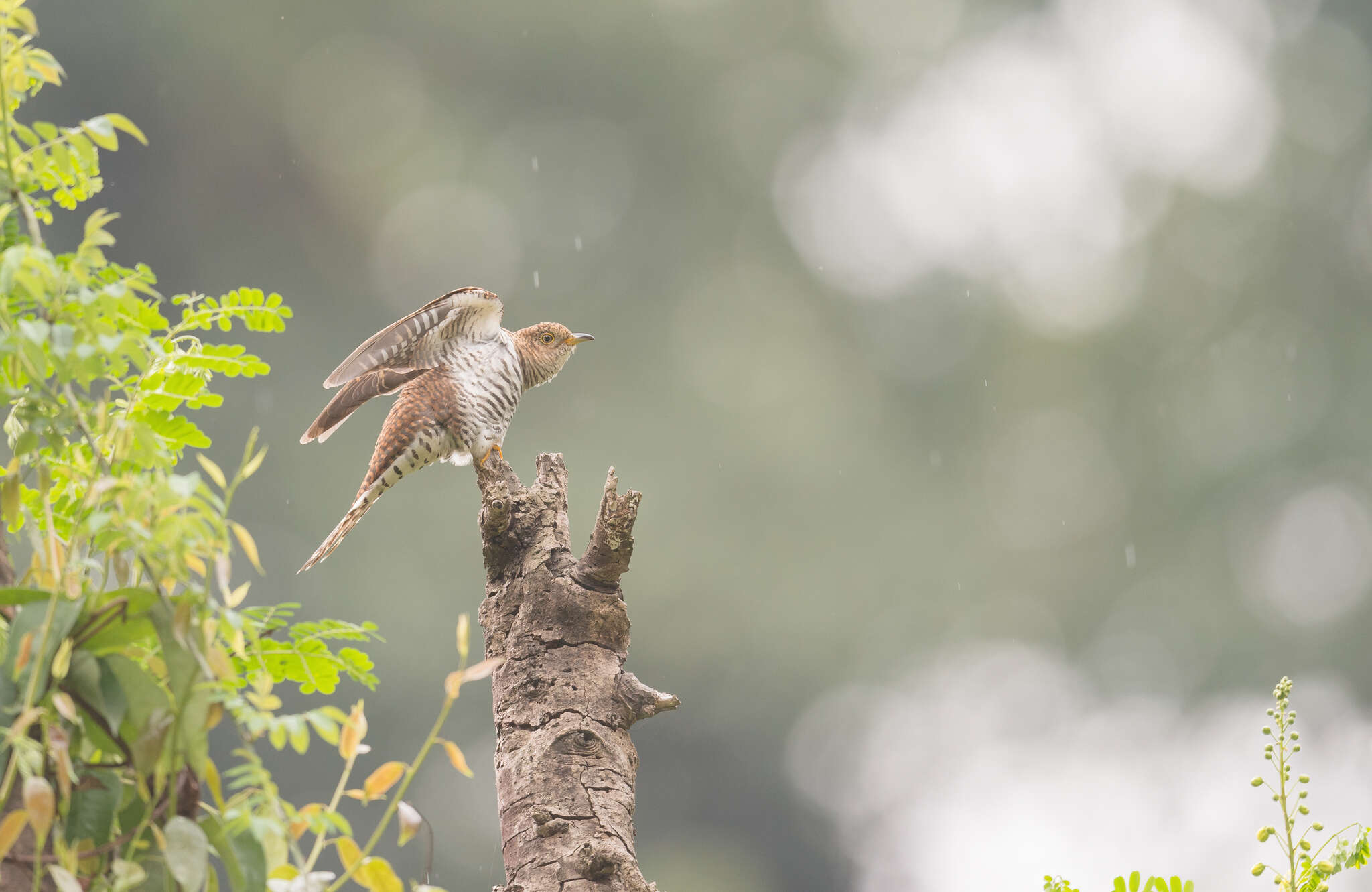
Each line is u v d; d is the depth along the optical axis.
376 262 26.02
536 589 3.40
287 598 20.81
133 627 2.15
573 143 28.83
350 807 19.06
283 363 23.22
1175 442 27.69
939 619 25.38
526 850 3.08
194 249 24.92
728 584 23.61
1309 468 26.83
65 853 2.00
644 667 23.83
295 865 2.27
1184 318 28.89
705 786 24.72
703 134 29.31
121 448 2.36
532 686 3.31
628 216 28.53
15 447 2.47
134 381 2.75
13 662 2.09
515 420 24.25
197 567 2.18
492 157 27.39
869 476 25.98
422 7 26.84
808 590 24.17
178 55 24.42
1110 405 28.39
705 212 28.94
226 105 24.84
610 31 28.31
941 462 27.61
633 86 29.12
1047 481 27.33
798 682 24.38
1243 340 28.88
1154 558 26.66
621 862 3.02
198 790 2.18
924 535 25.67
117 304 2.26
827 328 28.64
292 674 2.56
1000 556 26.17
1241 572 26.25
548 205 27.53
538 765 3.19
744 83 30.39
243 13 25.00
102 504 2.23
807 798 25.20
